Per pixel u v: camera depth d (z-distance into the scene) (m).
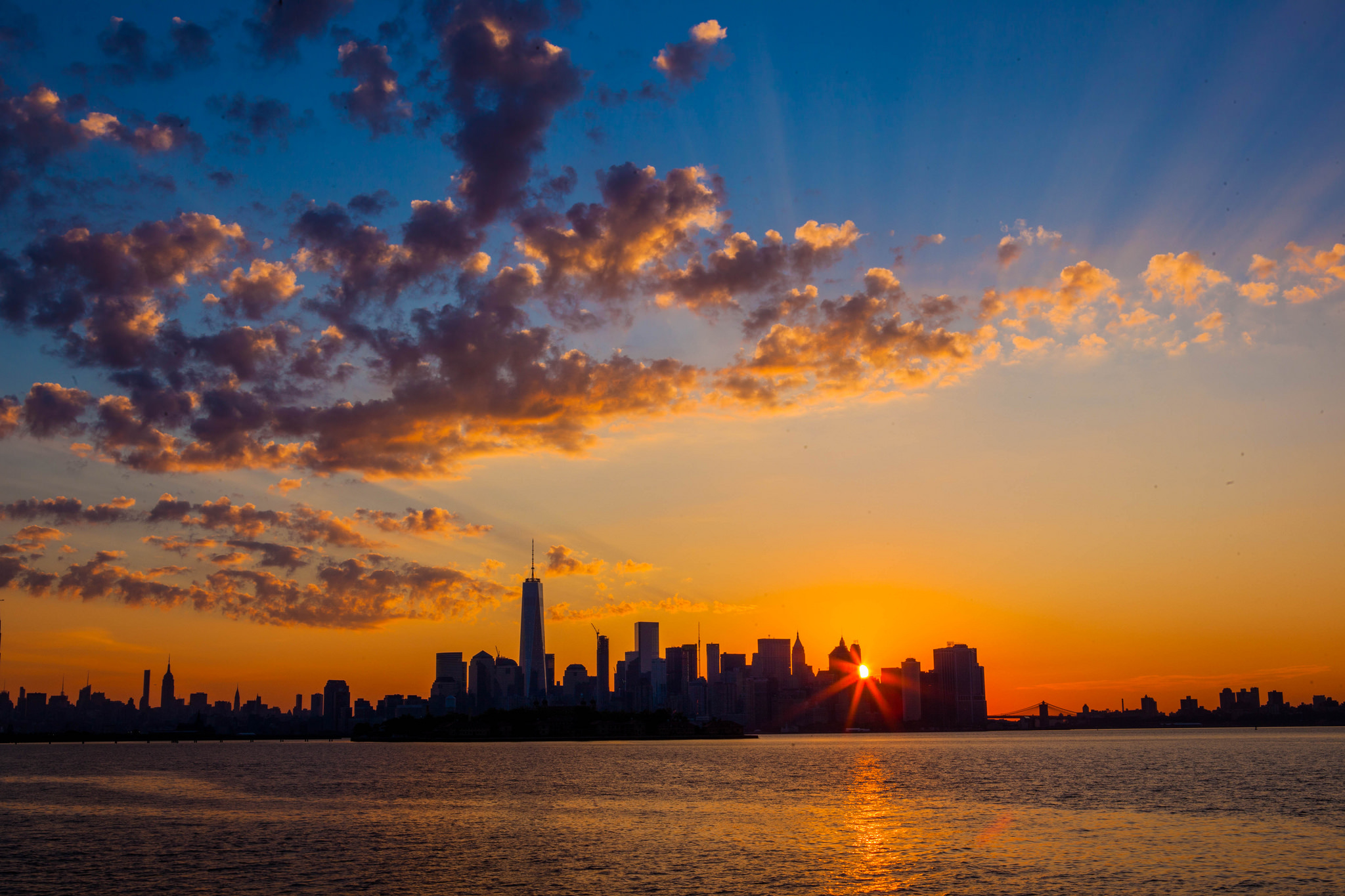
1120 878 101.19
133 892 96.75
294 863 113.25
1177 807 173.12
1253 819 153.50
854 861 111.69
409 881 101.56
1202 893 94.12
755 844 125.88
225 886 99.44
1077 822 149.62
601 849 122.12
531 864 111.19
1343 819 152.75
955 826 144.38
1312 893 93.75
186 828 149.00
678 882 100.00
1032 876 102.00
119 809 181.12
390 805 187.75
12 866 111.38
